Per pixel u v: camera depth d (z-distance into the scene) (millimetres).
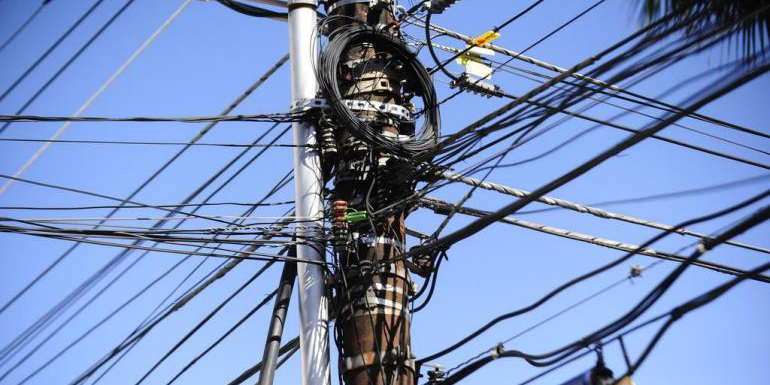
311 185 13422
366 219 13008
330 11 14805
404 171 13195
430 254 13180
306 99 13820
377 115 13609
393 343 12617
